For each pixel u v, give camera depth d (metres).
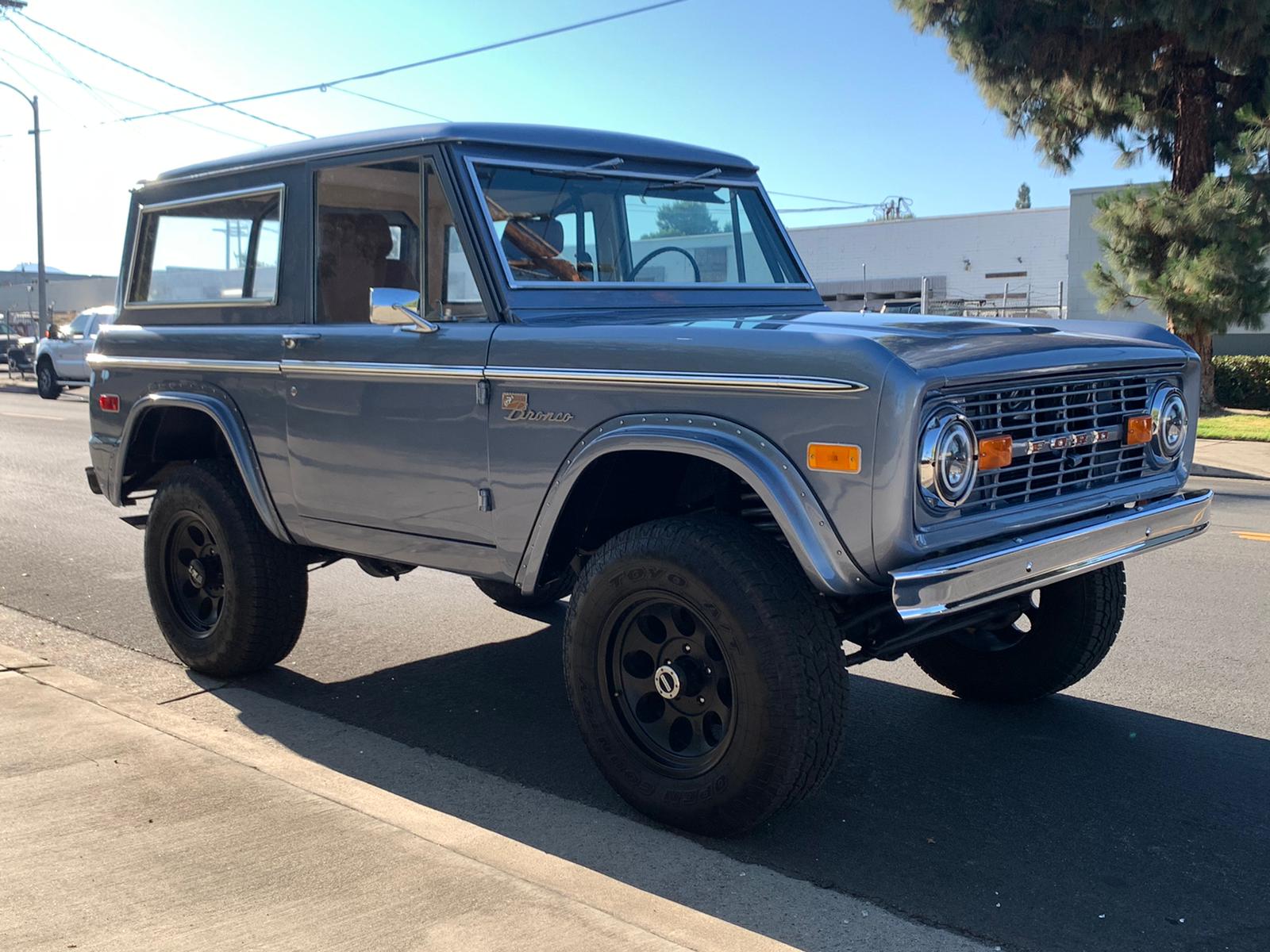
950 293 40.12
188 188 5.23
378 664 5.57
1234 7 16.62
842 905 3.21
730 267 4.93
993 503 3.49
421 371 4.10
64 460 13.58
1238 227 17.27
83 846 3.17
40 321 34.69
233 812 3.41
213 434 5.45
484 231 4.08
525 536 3.91
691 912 3.02
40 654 5.60
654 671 3.67
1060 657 4.68
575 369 3.70
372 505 4.39
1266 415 21.28
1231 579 7.30
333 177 4.54
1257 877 3.43
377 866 3.07
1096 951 3.00
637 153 4.66
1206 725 4.69
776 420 3.32
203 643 5.14
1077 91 19.45
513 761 4.32
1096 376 3.78
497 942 2.71
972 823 3.79
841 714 3.38
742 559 3.36
